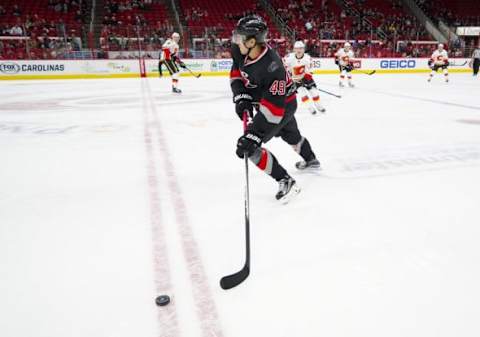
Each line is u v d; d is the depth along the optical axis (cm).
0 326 140
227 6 2386
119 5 2130
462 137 459
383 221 227
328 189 284
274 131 252
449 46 2206
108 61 1709
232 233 213
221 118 634
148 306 150
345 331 135
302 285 163
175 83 1060
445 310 145
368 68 1966
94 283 166
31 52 1655
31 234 214
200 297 156
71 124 575
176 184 299
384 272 171
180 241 204
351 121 596
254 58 223
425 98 914
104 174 326
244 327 138
